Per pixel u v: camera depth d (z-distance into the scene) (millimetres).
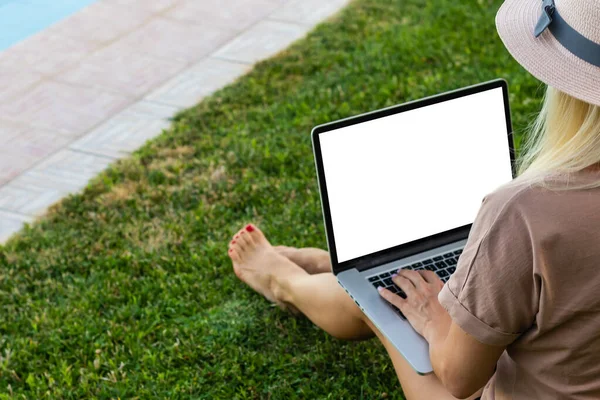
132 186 3688
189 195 3578
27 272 3164
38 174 3922
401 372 2025
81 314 2889
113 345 2734
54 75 4879
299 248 3033
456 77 4402
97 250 3262
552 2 1363
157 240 3293
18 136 4266
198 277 3045
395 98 4266
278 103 4352
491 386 1688
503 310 1402
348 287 2137
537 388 1543
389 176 2211
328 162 2150
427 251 2277
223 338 2717
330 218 2180
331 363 2592
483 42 4797
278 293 2717
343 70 4652
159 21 5488
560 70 1320
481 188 2311
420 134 2213
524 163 1511
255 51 5043
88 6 5754
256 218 3400
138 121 4355
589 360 1436
